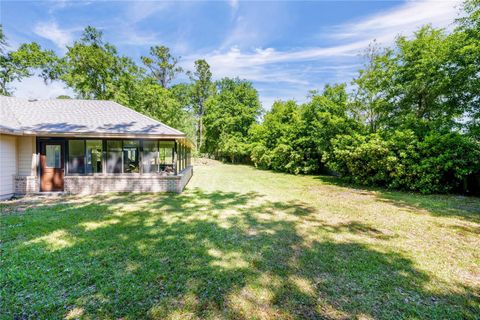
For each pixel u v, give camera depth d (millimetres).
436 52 10531
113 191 9281
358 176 11312
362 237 4617
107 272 3162
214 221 5594
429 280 3080
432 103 11594
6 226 5000
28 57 19453
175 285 2891
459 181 8984
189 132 33125
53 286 2824
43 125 8938
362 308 2518
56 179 9180
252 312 2439
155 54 28766
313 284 2963
